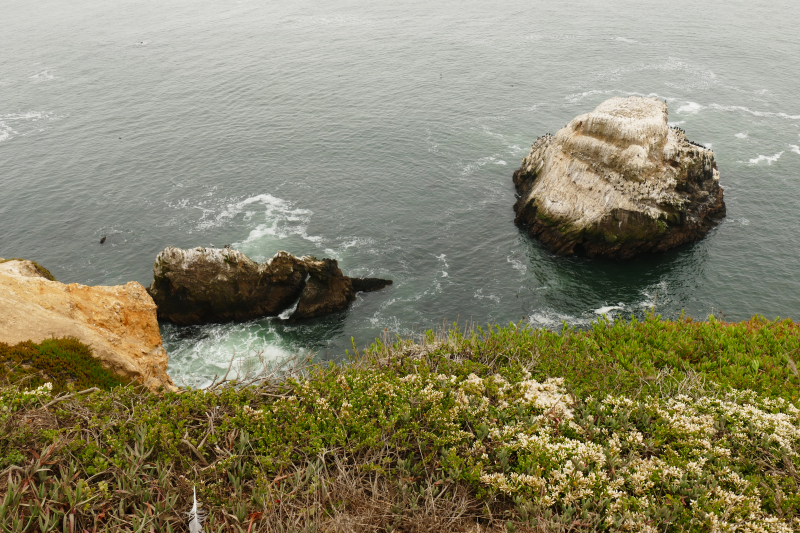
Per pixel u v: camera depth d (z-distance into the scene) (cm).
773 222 5228
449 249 5078
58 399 1161
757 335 1688
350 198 5853
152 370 2198
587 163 5222
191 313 4306
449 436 1110
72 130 7562
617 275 4747
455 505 998
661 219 4866
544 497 985
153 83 9394
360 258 4925
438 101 8294
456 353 1538
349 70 9800
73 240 5134
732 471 1102
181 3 16362
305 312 4303
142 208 5659
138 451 1030
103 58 10912
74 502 899
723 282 4547
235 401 1205
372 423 1161
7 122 7862
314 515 938
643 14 12712
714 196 5288
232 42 11906
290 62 10344
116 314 2334
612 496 1009
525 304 4403
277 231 5291
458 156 6694
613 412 1253
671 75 8962
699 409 1280
